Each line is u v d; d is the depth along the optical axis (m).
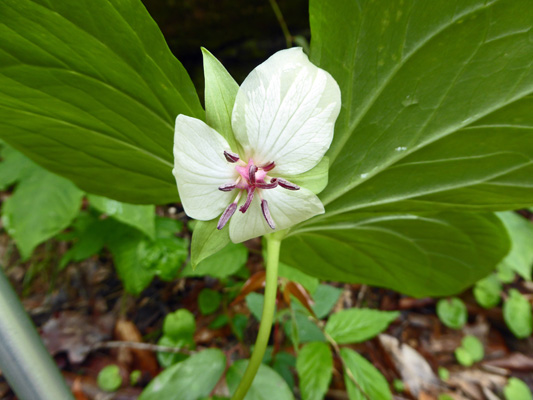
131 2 0.09
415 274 0.21
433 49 0.11
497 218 0.17
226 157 0.10
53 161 0.15
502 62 0.11
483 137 0.13
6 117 0.13
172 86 0.11
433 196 0.15
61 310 0.36
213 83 0.10
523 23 0.11
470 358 0.34
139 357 0.33
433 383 0.33
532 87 0.12
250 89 0.10
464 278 0.20
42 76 0.11
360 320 0.24
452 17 0.11
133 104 0.12
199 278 0.38
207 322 0.34
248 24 0.43
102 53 0.11
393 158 0.14
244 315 0.32
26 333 0.12
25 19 0.10
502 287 0.39
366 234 0.18
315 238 0.18
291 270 0.25
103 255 0.41
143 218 0.27
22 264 0.40
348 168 0.14
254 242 0.39
